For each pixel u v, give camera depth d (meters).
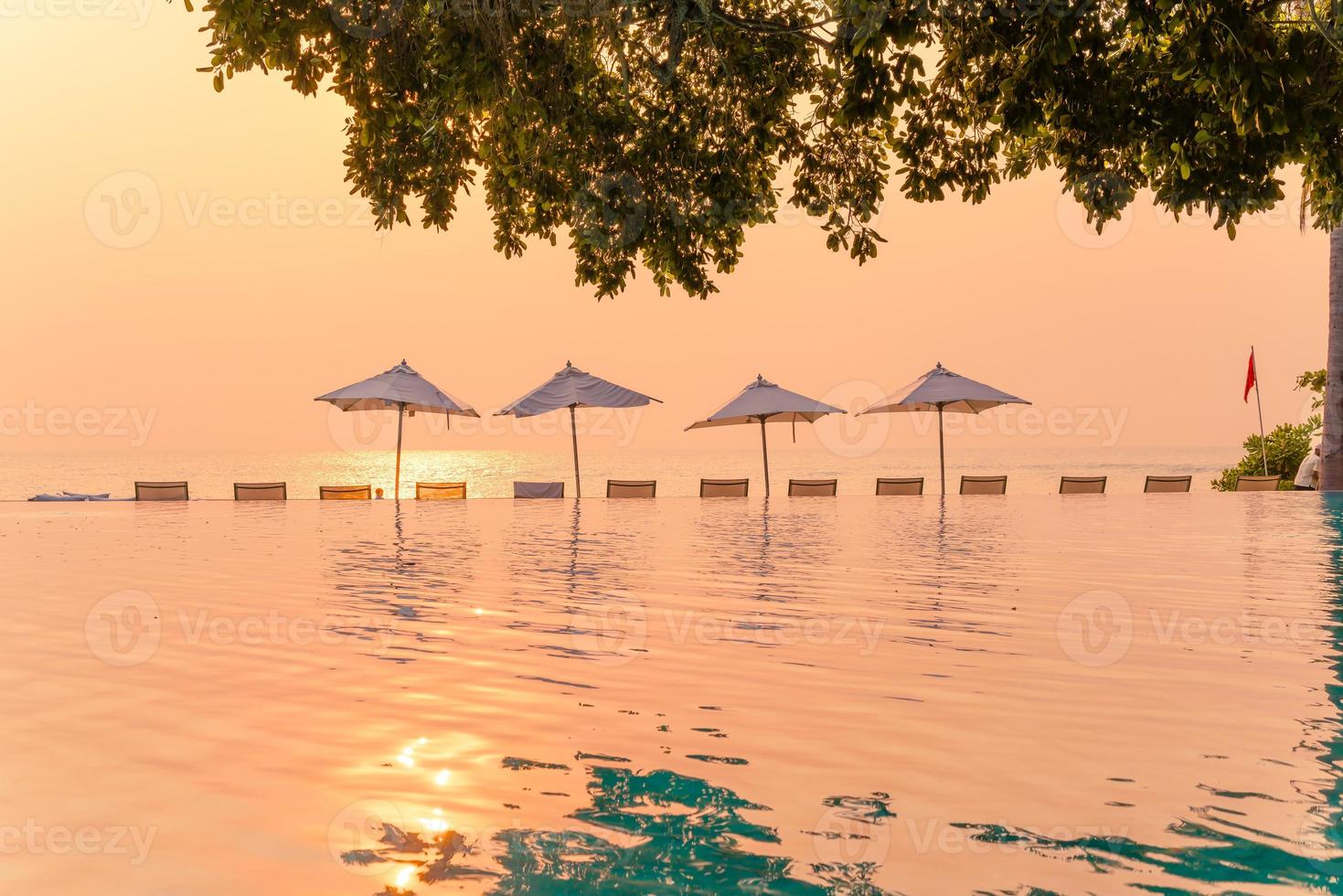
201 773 3.46
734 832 2.97
